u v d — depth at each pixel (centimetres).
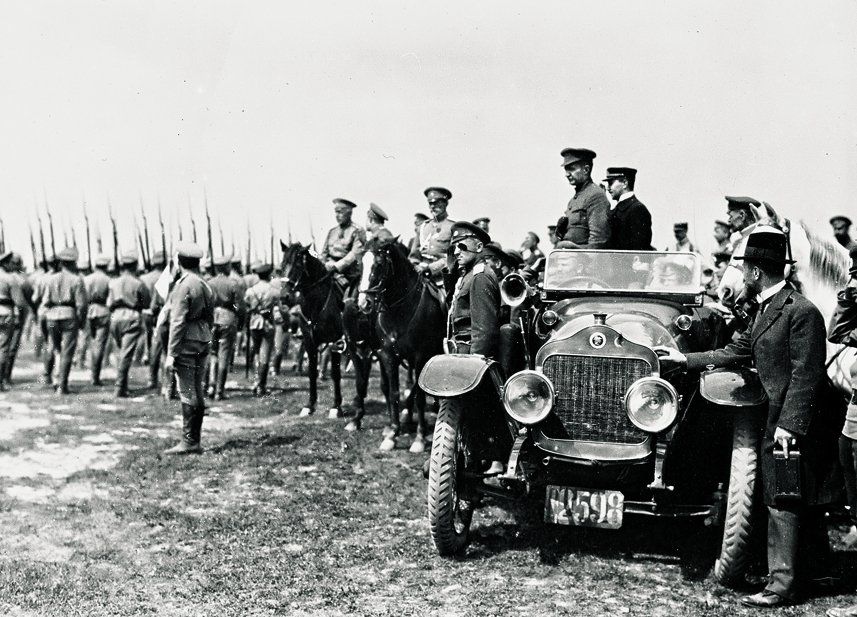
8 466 846
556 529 629
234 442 973
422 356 930
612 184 838
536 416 518
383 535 626
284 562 559
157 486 770
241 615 464
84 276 1772
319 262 1157
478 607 474
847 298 467
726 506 503
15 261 1605
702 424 541
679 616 458
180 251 915
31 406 1266
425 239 1097
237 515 675
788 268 598
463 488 582
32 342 2566
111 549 583
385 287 909
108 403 1311
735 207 749
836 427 479
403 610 469
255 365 1895
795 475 461
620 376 525
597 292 658
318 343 1175
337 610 471
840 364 545
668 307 620
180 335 898
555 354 535
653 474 524
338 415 1172
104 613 464
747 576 524
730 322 685
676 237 1255
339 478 804
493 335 618
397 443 959
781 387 475
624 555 569
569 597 491
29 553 575
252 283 1794
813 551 498
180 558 568
